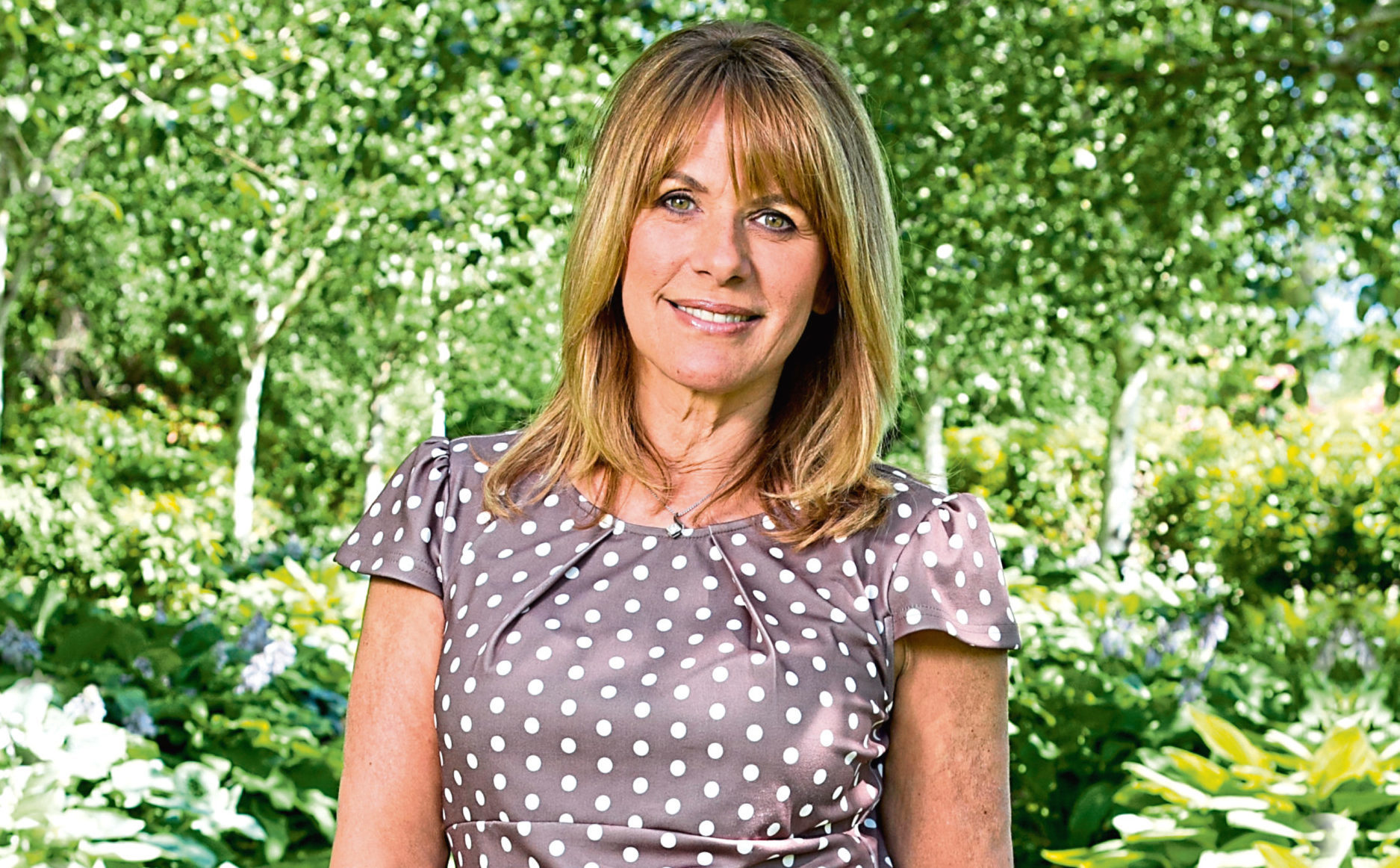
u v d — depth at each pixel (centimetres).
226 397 1745
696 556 151
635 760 140
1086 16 745
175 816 356
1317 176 810
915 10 672
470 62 646
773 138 147
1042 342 1055
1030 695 477
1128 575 723
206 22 688
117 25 716
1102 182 741
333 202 870
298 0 707
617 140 153
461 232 718
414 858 151
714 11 687
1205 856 325
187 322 1605
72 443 1379
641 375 159
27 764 334
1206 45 787
